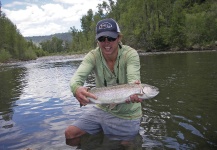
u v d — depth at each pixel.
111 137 1.54
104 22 1.41
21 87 3.83
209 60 6.66
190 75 4.02
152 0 19.05
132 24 19.88
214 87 2.90
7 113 2.22
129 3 22.14
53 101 2.62
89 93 1.31
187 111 2.01
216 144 1.38
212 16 15.11
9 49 18.95
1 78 5.52
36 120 1.96
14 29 20.64
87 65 1.50
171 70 4.92
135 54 1.49
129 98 1.27
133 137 1.52
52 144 1.47
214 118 1.81
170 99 2.44
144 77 4.12
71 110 2.21
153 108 2.14
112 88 1.30
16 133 1.68
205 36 14.97
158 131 1.60
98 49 1.54
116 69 1.51
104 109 1.61
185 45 15.64
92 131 1.62
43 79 4.78
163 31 17.20
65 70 6.61
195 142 1.41
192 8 21.06
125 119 1.55
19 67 9.49
